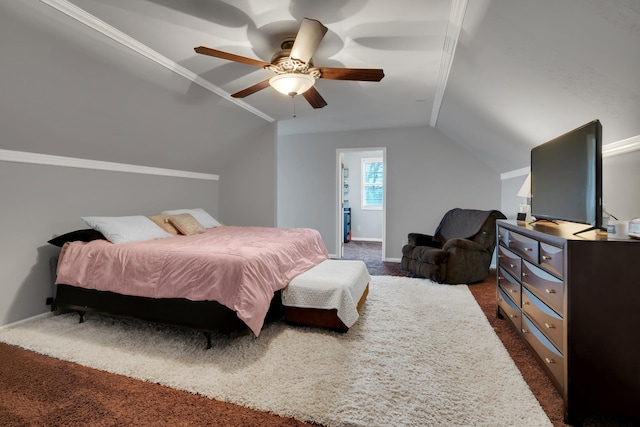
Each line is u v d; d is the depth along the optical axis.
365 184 8.36
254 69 2.94
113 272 2.50
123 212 3.64
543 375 1.89
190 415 1.56
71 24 2.07
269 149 4.91
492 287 3.82
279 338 2.39
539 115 2.55
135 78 2.75
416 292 3.55
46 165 2.89
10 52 2.04
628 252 1.45
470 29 2.09
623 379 1.46
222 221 5.27
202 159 4.59
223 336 2.44
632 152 1.90
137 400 1.68
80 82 2.49
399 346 2.25
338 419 1.51
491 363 2.01
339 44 2.47
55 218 2.97
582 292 1.48
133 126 3.22
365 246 7.26
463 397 1.67
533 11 1.60
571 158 1.93
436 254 3.88
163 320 2.34
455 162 5.17
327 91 3.56
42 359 2.11
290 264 2.77
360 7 2.01
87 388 1.78
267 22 2.18
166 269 2.36
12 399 1.68
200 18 2.13
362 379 1.84
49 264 2.91
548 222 2.59
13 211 2.67
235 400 1.67
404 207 5.41
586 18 1.43
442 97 3.64
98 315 2.89
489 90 2.73
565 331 1.51
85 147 3.08
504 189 4.86
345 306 2.43
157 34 2.33
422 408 1.58
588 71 1.73
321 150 5.82
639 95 1.61
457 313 2.90
